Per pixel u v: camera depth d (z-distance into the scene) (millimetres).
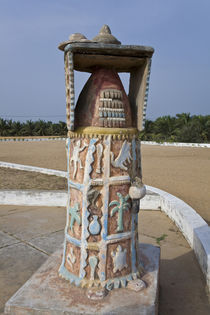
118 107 2525
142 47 2369
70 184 2641
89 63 2600
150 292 2447
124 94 2645
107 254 2500
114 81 2592
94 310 2205
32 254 3980
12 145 25703
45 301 2305
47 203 6453
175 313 2734
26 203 6516
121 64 2641
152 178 9867
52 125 49375
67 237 2691
